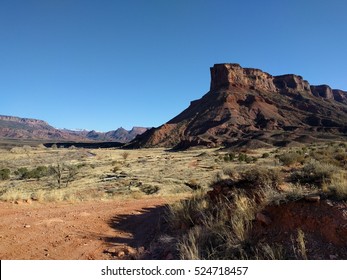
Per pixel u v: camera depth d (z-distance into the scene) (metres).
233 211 6.61
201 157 69.00
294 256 4.77
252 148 98.69
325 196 5.78
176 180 26.55
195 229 6.34
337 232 4.86
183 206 8.34
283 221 5.64
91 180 31.30
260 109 196.62
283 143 106.75
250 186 7.77
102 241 6.89
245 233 5.56
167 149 145.62
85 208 10.46
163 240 6.55
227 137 153.00
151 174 35.28
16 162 68.62
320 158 19.36
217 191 8.27
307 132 142.25
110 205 11.44
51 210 9.77
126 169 44.97
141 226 8.43
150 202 12.59
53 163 64.94
